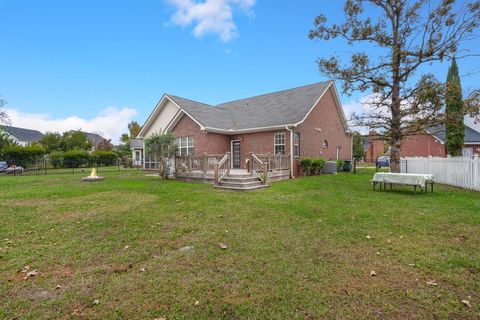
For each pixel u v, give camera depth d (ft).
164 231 15.93
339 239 14.20
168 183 40.98
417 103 33.83
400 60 35.63
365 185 37.76
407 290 9.04
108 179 47.93
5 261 11.60
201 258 11.83
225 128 56.18
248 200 25.79
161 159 47.16
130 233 15.56
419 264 11.06
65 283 9.65
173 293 8.93
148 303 8.36
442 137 85.20
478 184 31.45
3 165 66.59
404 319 7.52
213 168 41.01
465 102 32.91
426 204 23.18
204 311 7.93
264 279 9.84
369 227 16.34
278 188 34.68
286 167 48.47
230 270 10.60
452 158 37.09
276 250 12.70
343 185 37.70
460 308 8.03
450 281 9.68
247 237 14.66
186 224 17.42
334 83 64.28
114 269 10.80
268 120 54.60
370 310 7.94
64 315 7.76
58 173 65.51
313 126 58.59
